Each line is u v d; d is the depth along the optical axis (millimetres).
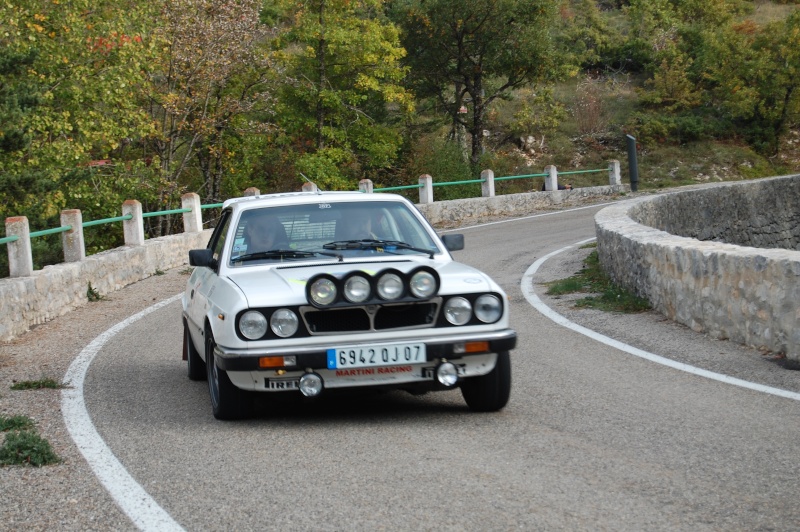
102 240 25359
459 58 36156
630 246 11883
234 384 5891
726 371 7445
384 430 5852
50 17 23484
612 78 48719
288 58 32062
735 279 8539
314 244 6797
